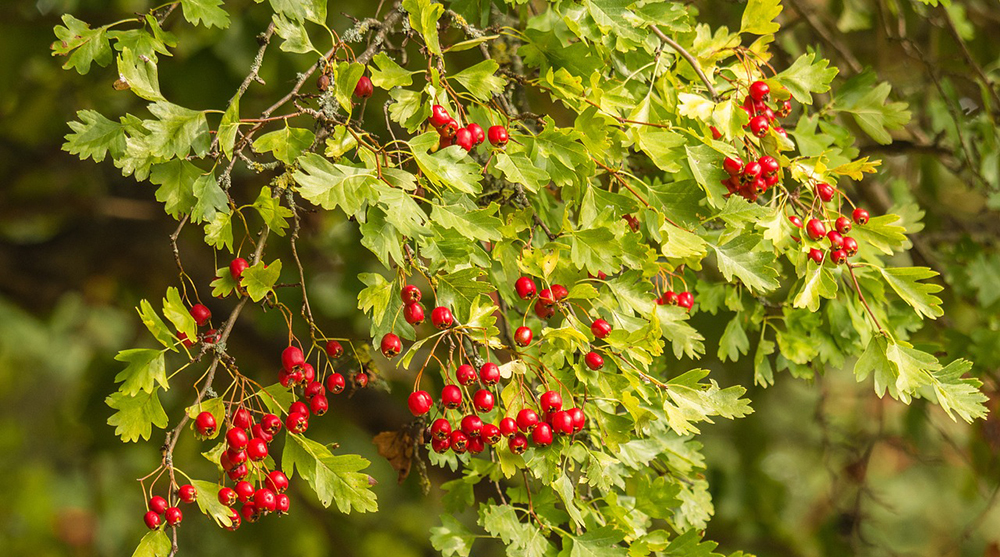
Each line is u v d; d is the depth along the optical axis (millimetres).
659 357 2170
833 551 2742
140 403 2033
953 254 2438
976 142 2402
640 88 2141
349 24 2508
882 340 2102
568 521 2105
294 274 2500
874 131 2232
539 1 2314
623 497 2143
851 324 2230
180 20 2525
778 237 2104
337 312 2719
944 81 2391
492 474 2129
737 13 2410
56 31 2057
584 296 2070
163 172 2049
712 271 2412
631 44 2105
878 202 2438
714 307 2227
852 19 2543
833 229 2111
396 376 2609
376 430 2637
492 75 2082
